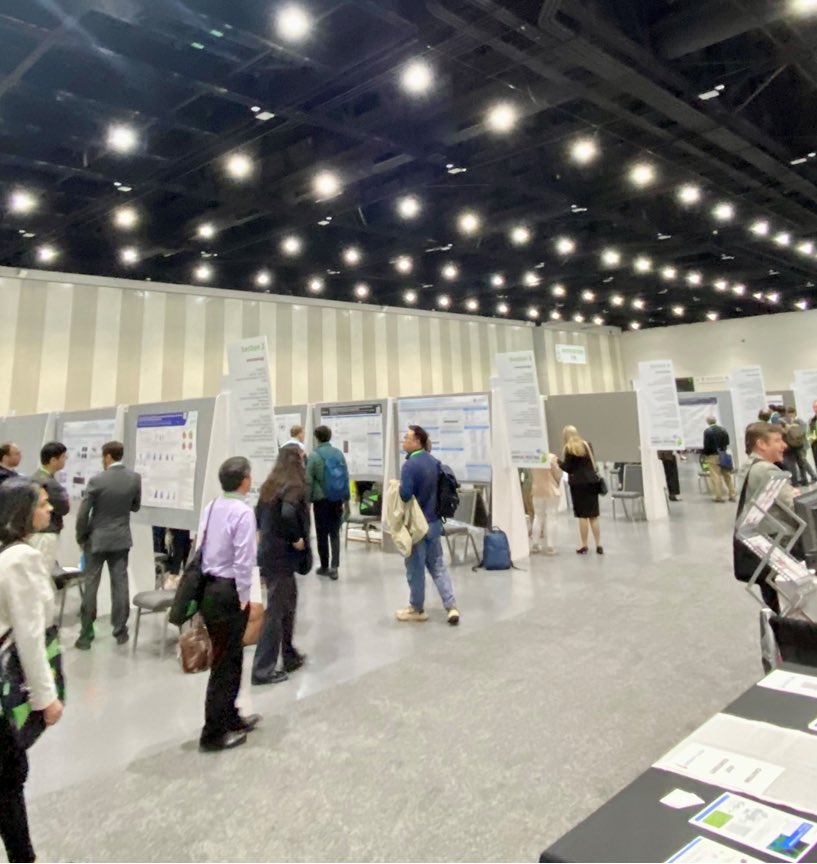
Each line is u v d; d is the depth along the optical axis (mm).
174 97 4750
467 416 5934
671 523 7332
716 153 6301
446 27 3875
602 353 18844
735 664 3023
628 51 4074
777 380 16500
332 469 5410
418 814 1982
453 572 5453
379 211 7926
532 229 8656
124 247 7762
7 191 5977
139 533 4852
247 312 10820
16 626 1485
